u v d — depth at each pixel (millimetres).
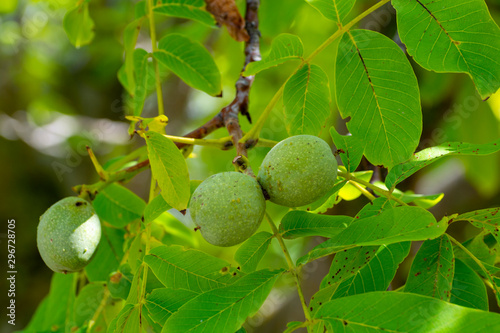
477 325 454
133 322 536
